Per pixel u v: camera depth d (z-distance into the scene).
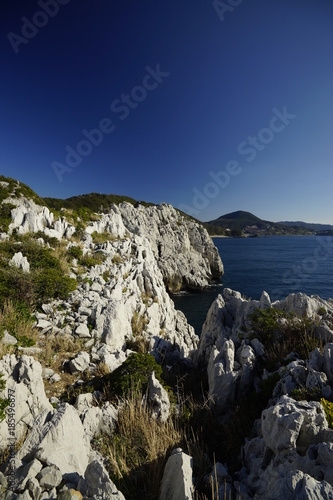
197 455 5.97
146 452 5.97
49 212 21.58
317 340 8.85
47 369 8.50
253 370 8.52
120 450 5.99
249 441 5.79
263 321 10.36
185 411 7.79
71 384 8.38
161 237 65.25
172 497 4.45
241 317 12.96
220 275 69.19
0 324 9.13
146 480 5.32
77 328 10.93
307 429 4.79
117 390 7.96
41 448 4.62
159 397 7.67
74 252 17.56
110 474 5.29
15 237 16.59
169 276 57.41
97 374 8.95
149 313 16.83
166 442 6.12
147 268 23.06
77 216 25.83
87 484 4.15
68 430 5.12
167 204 78.44
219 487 4.99
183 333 23.75
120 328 11.88
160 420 7.07
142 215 64.44
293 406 5.20
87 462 5.29
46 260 14.80
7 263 12.88
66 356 9.62
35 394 6.54
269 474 4.65
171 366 11.24
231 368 8.54
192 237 73.62
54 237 18.53
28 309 10.96
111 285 16.05
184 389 9.77
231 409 7.86
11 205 20.12
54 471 4.23
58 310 11.96
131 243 25.80
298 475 3.90
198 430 7.16
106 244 21.67
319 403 5.30
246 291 49.91
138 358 9.04
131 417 6.71
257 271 71.56
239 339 10.75
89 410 6.70
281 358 8.66
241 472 5.39
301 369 7.07
